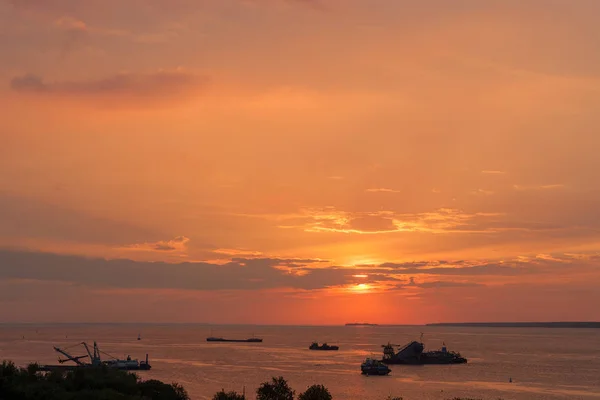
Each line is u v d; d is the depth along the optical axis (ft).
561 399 578.25
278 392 418.72
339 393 618.44
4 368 399.03
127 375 433.89
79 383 399.24
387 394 611.06
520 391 633.20
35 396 357.41
